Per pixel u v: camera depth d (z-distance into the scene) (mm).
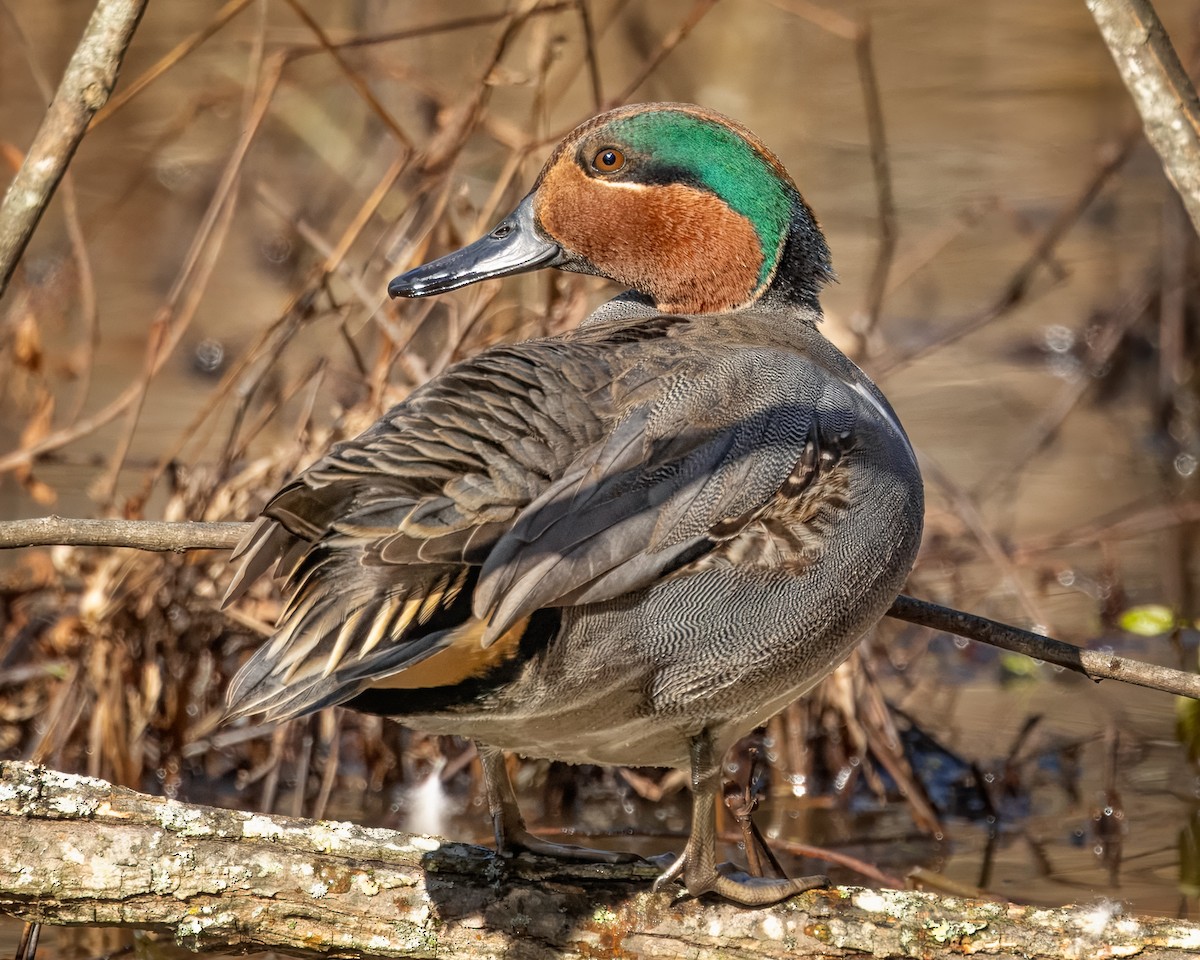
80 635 10562
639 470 6316
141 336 16672
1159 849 9617
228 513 10688
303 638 5883
